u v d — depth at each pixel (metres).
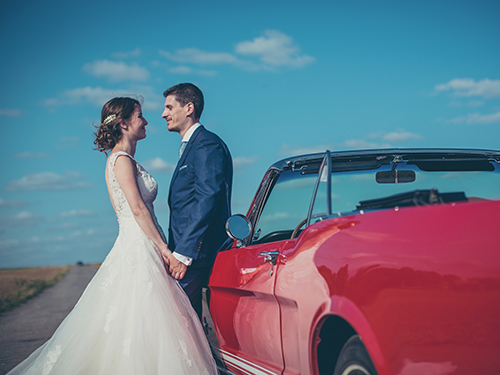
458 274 1.89
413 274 2.04
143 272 3.92
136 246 4.01
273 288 3.02
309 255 2.75
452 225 2.00
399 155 3.72
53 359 3.92
